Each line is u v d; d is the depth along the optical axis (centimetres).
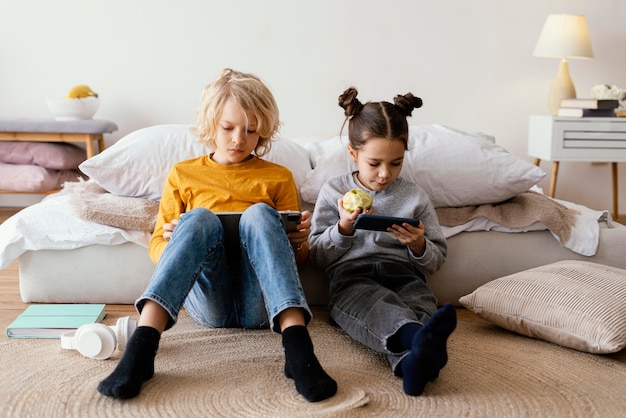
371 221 177
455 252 219
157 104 391
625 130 353
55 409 144
